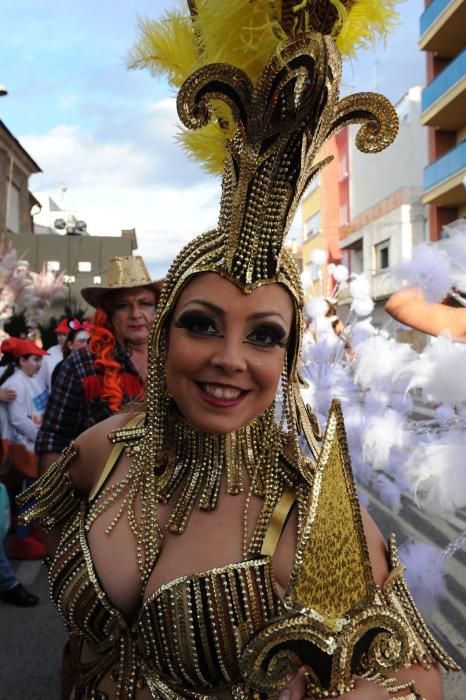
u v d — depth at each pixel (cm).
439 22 1541
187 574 96
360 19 95
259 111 91
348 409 166
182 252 99
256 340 95
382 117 92
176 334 98
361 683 80
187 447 108
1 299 852
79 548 109
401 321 152
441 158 1576
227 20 95
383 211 1958
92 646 110
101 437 125
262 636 78
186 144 112
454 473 122
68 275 1816
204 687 94
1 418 394
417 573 131
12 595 330
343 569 82
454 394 126
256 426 105
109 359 235
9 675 262
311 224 2627
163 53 111
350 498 86
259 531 97
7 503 316
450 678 206
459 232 139
